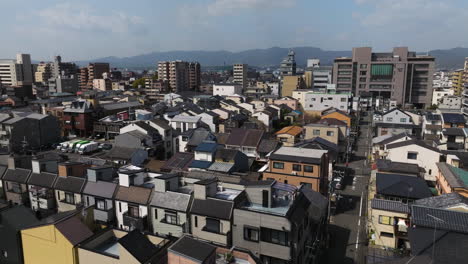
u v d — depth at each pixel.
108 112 90.62
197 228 26.75
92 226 28.73
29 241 24.36
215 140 57.62
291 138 64.38
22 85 135.62
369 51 140.00
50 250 23.64
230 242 25.78
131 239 21.52
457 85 153.12
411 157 50.09
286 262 24.09
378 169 43.88
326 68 193.12
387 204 32.41
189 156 47.34
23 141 68.50
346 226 37.28
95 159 48.56
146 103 122.50
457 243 22.69
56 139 76.38
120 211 30.38
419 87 135.25
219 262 21.77
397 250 30.98
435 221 25.23
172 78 166.88
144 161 50.50
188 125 70.19
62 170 33.75
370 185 41.94
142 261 20.27
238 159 44.75
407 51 135.50
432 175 49.28
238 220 25.33
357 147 73.94
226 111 88.00
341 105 103.56
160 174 34.25
